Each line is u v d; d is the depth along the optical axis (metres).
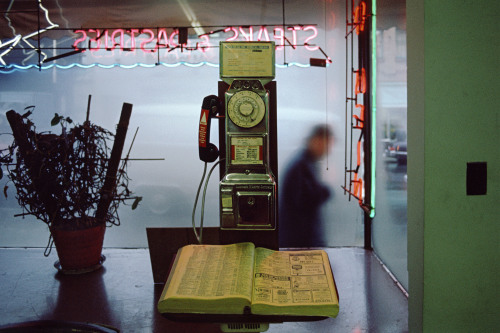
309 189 4.52
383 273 3.74
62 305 3.19
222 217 1.80
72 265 3.84
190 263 1.54
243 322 1.42
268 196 1.78
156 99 4.59
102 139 4.26
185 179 4.64
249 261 1.54
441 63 1.63
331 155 4.48
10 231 4.73
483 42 1.62
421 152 1.69
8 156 3.69
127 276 3.80
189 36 4.46
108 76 4.59
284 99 4.46
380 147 3.98
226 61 1.78
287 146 4.49
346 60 4.04
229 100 1.78
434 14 1.62
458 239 1.68
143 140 4.63
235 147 1.80
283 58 4.39
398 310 3.03
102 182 3.98
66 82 4.58
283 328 2.79
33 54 4.51
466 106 1.64
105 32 4.34
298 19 4.32
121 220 4.69
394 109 3.45
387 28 3.54
